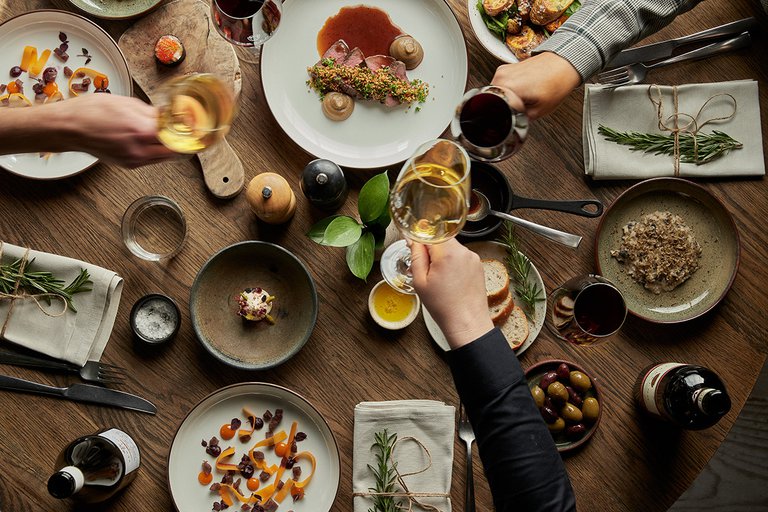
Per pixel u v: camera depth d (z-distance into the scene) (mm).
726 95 1676
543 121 1696
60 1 1681
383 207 1454
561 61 1445
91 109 1217
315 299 1546
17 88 1656
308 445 1602
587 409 1574
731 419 1634
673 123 1679
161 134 1211
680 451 1633
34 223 1647
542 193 1689
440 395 1637
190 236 1657
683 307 1661
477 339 1117
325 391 1636
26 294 1616
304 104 1666
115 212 1657
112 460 1508
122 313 1645
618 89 1673
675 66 1705
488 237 1667
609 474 1625
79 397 1603
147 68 1650
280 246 1628
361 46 1688
